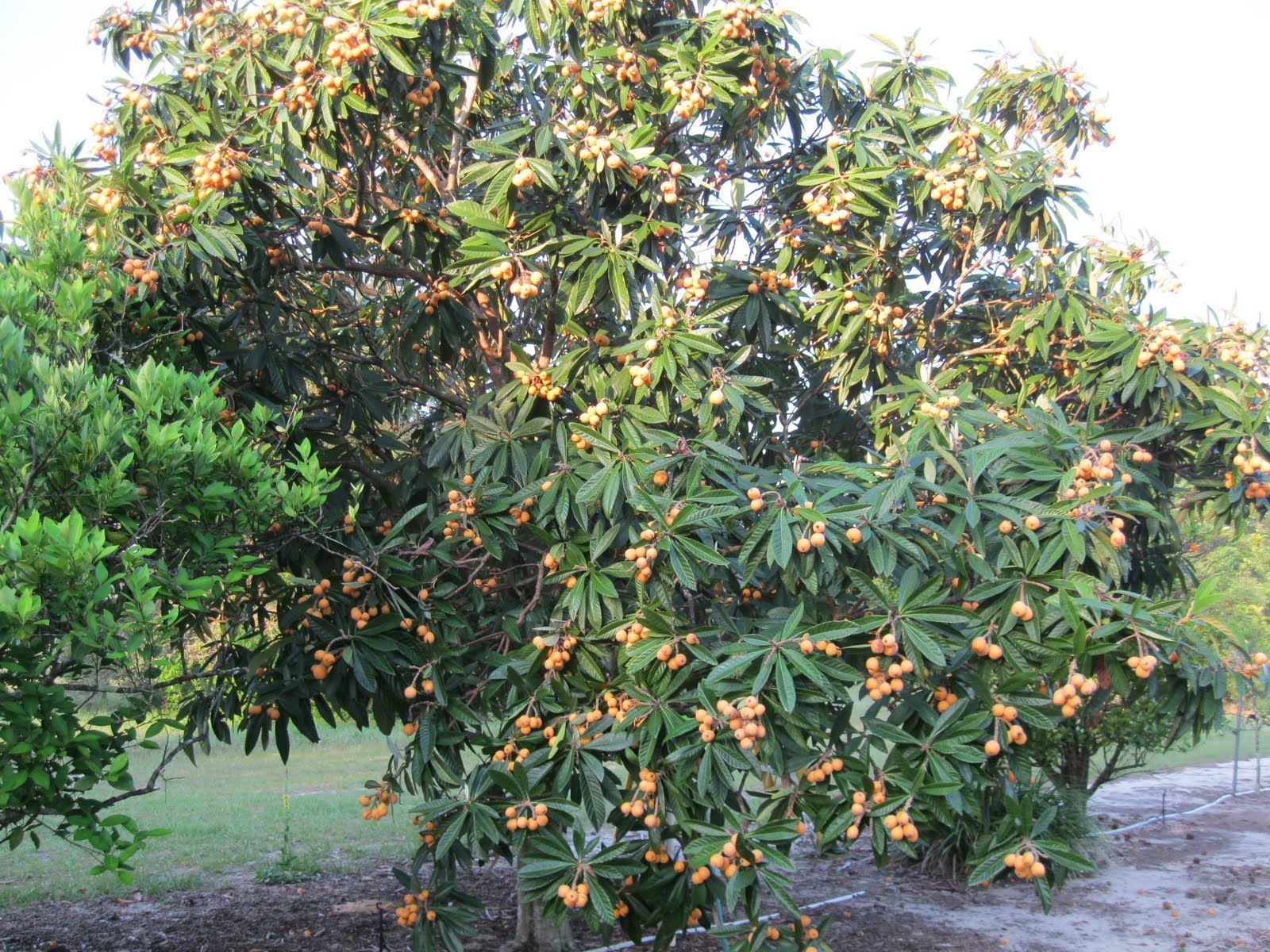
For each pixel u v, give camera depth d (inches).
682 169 174.2
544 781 157.1
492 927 260.2
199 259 162.9
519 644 176.2
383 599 168.4
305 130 176.2
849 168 201.6
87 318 138.3
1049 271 222.4
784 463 213.6
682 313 167.5
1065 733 334.6
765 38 204.4
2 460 114.7
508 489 170.2
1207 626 146.6
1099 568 150.9
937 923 271.4
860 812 138.2
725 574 156.0
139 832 119.0
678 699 148.9
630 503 149.6
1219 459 191.9
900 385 203.3
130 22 216.8
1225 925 270.2
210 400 137.5
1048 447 160.4
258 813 391.9
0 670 109.1
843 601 171.9
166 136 188.9
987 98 244.5
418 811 155.9
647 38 222.5
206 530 136.5
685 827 146.9
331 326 225.6
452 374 250.4
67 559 104.7
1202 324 192.9
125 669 126.3
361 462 206.2
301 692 169.0
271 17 186.4
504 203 176.6
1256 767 564.4
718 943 242.2
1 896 275.3
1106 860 336.8
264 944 237.6
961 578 150.6
